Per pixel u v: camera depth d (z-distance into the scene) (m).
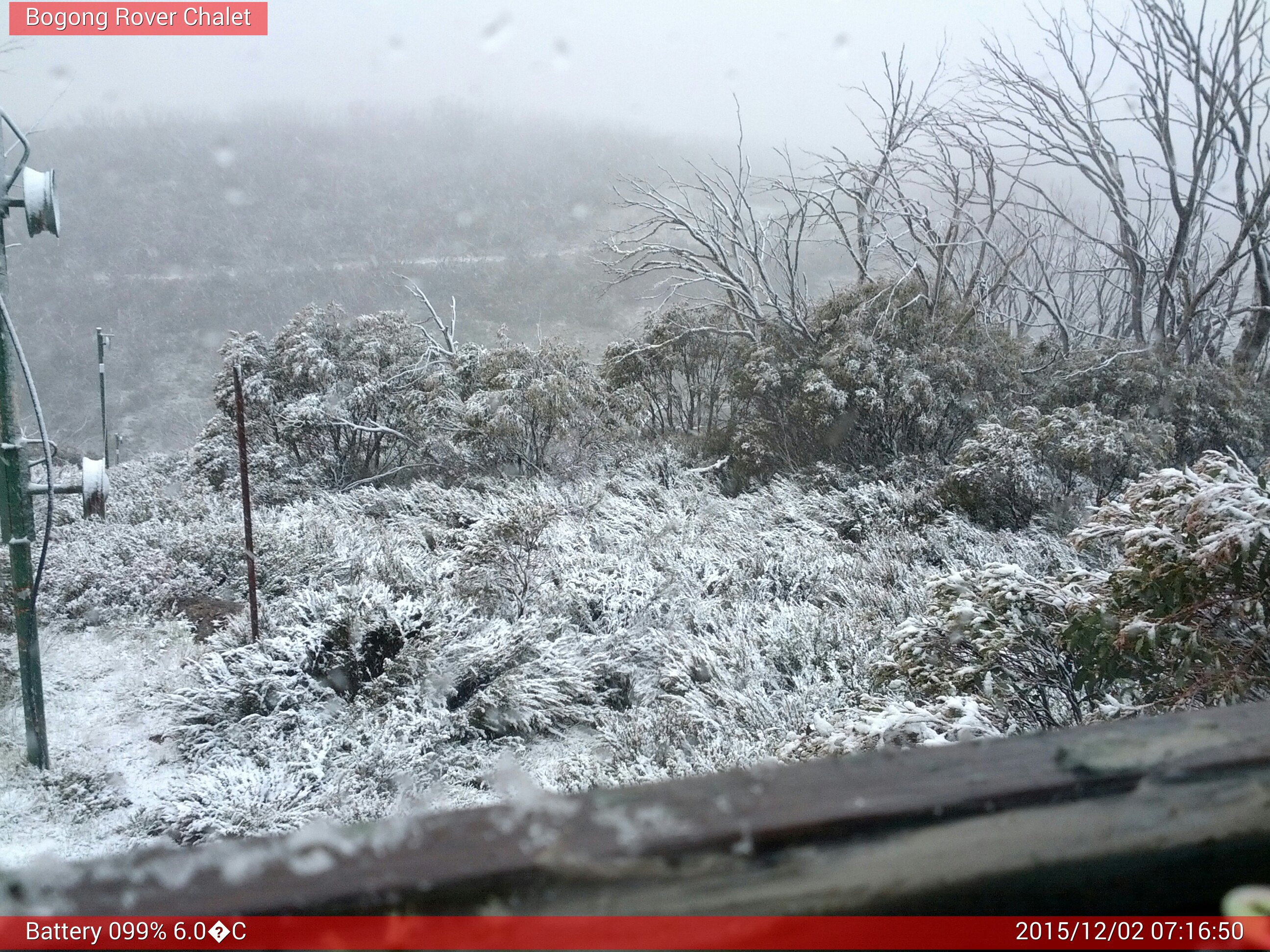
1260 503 3.26
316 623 6.96
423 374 15.77
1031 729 4.02
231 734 6.07
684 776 5.12
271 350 15.87
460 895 0.62
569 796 0.71
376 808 5.14
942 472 12.01
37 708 5.82
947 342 14.19
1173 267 17.88
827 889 0.67
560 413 14.08
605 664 7.06
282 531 10.25
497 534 8.61
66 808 5.36
